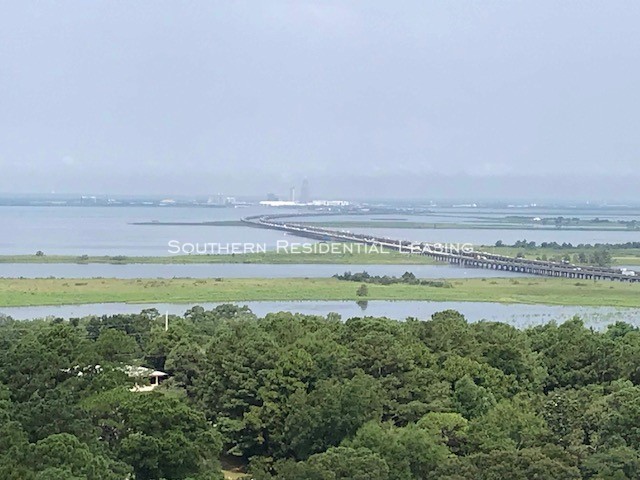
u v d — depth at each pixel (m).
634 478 110.12
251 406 136.50
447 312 187.75
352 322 165.00
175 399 115.19
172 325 182.12
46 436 105.12
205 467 112.81
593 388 143.50
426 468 113.31
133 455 107.44
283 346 150.62
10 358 129.62
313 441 126.69
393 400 135.88
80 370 129.12
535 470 105.31
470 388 135.88
